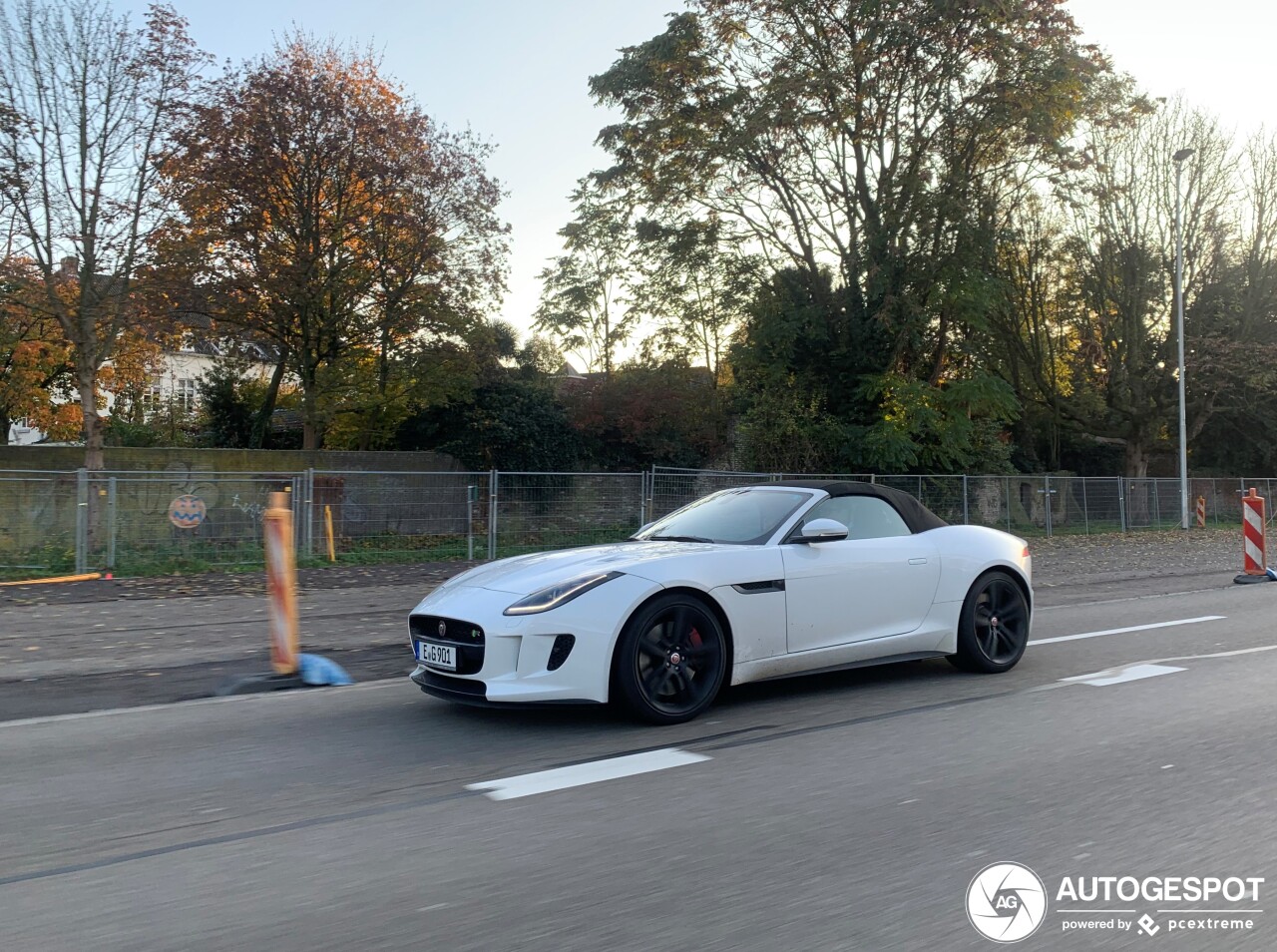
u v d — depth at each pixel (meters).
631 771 4.67
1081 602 11.98
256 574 13.91
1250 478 32.53
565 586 5.32
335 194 25.12
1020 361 35.97
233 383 31.19
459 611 5.35
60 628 9.30
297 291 24.45
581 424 30.72
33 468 22.80
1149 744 5.18
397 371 27.38
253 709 6.12
